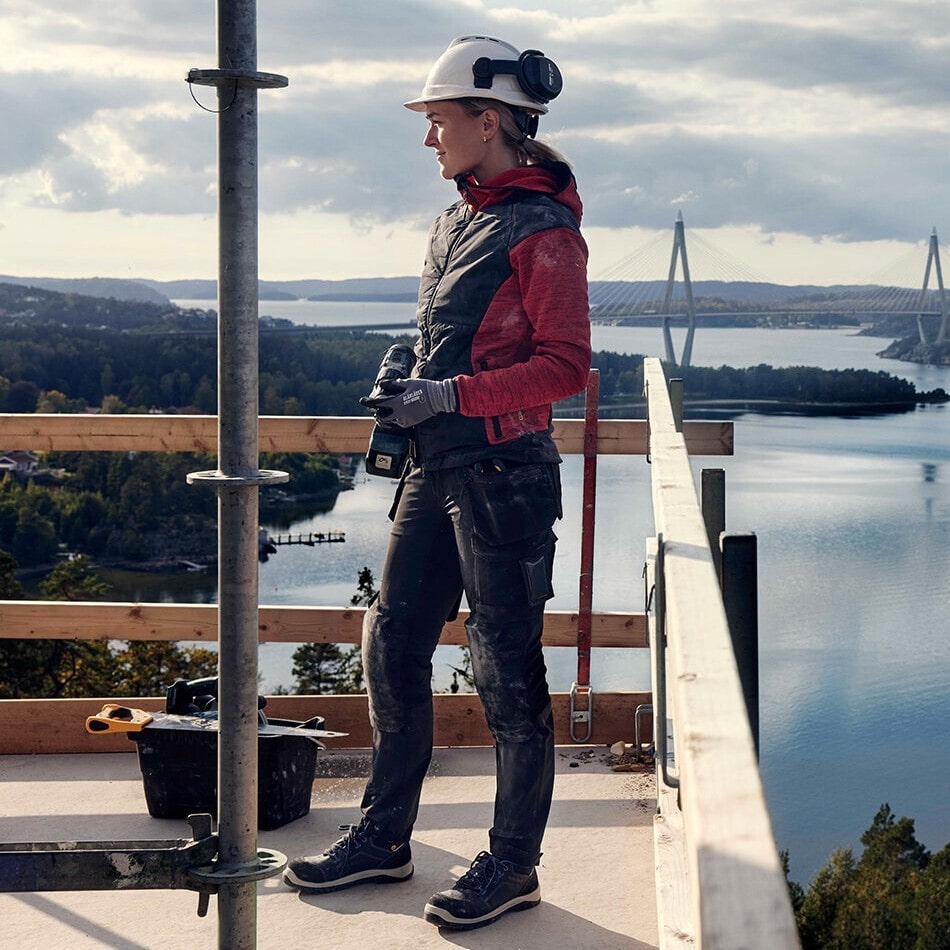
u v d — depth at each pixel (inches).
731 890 24.3
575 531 3164.4
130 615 143.5
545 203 87.4
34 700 139.5
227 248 54.6
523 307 87.9
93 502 3540.8
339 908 95.7
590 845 109.0
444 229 92.9
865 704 2906.0
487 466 89.0
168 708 122.0
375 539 3686.0
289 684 2187.5
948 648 3208.7
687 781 30.0
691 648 41.0
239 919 55.9
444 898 91.4
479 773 130.6
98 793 125.9
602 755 135.0
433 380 90.3
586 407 140.0
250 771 56.2
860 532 4328.3
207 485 54.5
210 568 3304.6
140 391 4493.1
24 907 97.0
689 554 57.0
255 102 54.7
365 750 140.3
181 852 55.2
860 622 3422.7
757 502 4758.9
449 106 89.8
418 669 98.7
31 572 3235.7
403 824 99.9
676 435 95.7
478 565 90.0
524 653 91.7
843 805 2415.1
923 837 2308.1
